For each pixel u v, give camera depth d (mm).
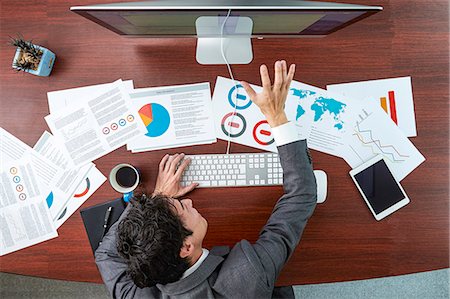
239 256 1049
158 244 933
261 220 1272
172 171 1248
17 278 1913
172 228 954
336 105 1282
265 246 1063
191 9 883
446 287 1884
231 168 1265
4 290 1914
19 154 1283
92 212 1255
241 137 1279
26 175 1278
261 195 1271
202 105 1282
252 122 1279
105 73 1286
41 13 1280
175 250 956
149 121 1283
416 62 1281
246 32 1160
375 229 1261
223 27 1098
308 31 1144
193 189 1272
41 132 1287
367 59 1281
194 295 1033
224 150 1278
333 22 1017
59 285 1903
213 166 1267
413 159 1276
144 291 1117
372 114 1282
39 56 1216
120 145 1282
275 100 1038
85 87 1286
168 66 1282
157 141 1280
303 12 902
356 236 1261
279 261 1063
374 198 1259
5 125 1291
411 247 1264
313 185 1109
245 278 1028
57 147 1283
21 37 1286
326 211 1265
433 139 1279
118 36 1280
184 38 1276
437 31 1275
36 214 1271
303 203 1096
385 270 1268
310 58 1280
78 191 1277
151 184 1279
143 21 1011
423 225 1262
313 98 1283
